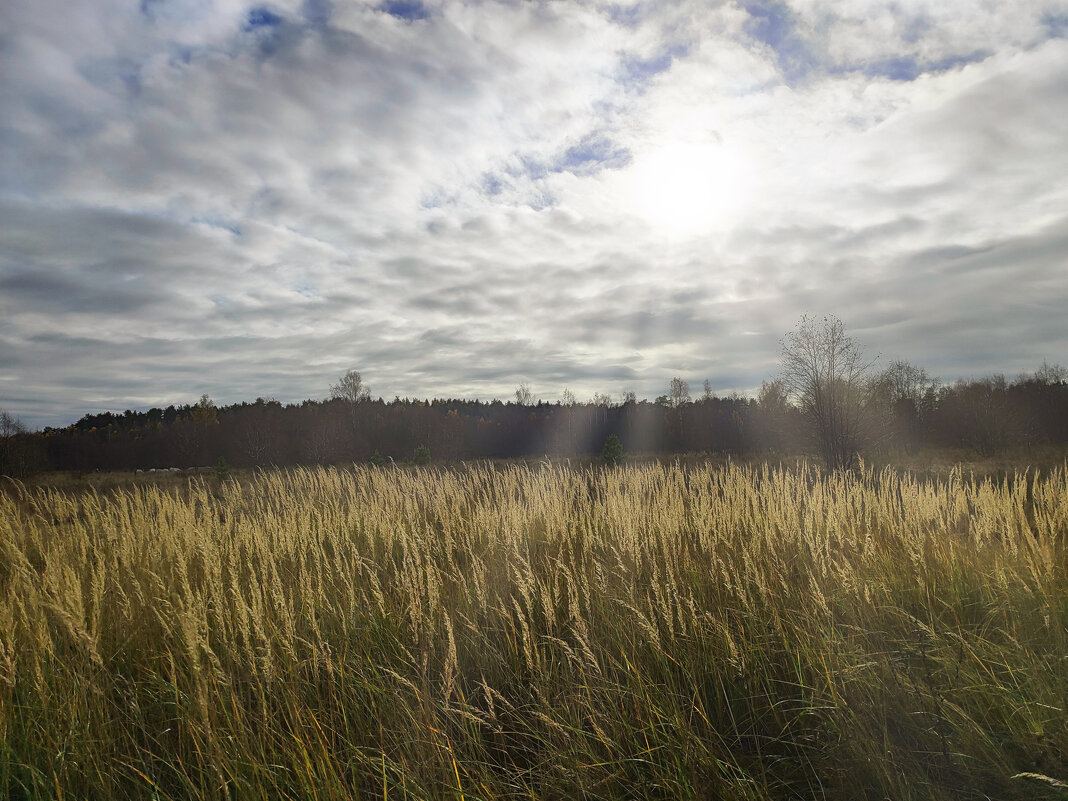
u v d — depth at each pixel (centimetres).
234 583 350
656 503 620
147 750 288
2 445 2989
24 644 345
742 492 673
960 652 331
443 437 5538
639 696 306
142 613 404
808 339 2292
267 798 255
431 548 580
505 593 457
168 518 668
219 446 5112
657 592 361
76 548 579
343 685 330
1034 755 263
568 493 777
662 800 262
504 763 301
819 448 2344
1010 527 482
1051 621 359
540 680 324
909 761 275
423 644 366
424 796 256
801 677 330
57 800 267
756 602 416
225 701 316
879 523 584
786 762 291
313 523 705
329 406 6109
